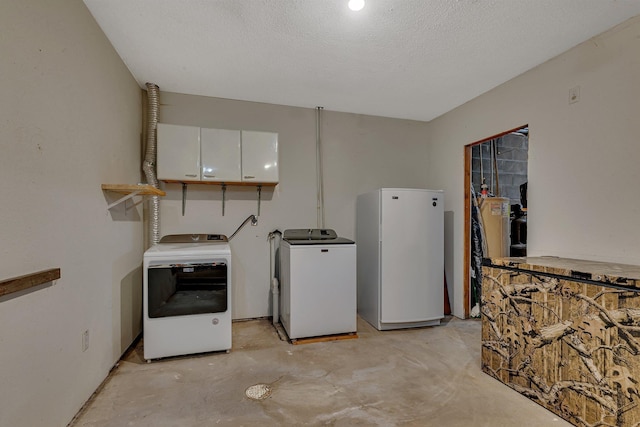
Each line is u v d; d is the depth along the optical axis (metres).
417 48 2.33
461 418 1.73
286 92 3.16
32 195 1.36
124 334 2.50
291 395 1.96
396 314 3.12
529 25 2.04
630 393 1.45
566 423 1.69
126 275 2.54
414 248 3.17
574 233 2.26
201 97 3.23
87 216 1.87
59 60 1.58
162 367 2.32
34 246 1.37
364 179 3.81
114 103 2.33
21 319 1.27
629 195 1.94
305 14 1.94
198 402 1.87
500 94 2.95
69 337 1.65
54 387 1.50
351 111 3.71
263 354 2.56
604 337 1.55
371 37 2.19
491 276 2.23
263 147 3.07
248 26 2.06
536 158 2.57
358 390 2.02
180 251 2.48
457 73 2.73
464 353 2.59
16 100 1.27
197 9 1.89
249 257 3.40
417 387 2.06
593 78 2.15
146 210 3.08
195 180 2.93
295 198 3.55
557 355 1.77
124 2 1.82
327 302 2.88
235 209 3.35
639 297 1.42
